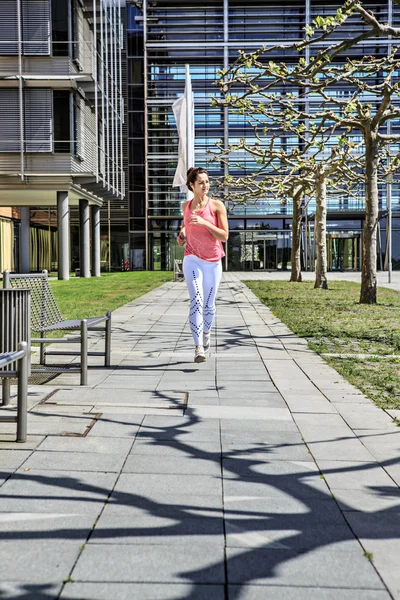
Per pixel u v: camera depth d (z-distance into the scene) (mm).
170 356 7359
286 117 13570
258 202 44031
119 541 2451
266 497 2957
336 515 2752
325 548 2416
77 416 4457
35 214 40125
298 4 42031
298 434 4066
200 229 6707
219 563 2277
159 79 43188
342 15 8805
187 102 13883
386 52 40562
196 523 2637
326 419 4441
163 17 42219
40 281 6496
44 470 3299
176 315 12352
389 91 12992
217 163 42156
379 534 2555
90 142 28844
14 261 36719
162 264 45625
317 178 20578
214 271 6883
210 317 7023
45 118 25188
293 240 26484
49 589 2084
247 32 41875
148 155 44344
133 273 39438
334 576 2197
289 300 15984
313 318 11586
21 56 24719
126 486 3076
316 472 3330
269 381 5863
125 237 45531
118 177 36312
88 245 31734
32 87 25094
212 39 42188
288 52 41281
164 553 2352
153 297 17328
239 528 2592
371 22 8805
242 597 2047
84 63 27078
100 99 29781
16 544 2418
